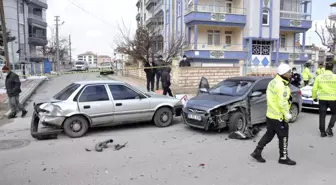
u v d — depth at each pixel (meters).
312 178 4.74
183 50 29.05
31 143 6.96
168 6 36.50
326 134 7.47
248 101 7.71
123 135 7.70
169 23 36.16
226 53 29.89
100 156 5.92
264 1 30.39
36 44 51.59
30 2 49.22
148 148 6.45
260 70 22.73
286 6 33.31
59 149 6.46
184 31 31.62
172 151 6.22
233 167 5.24
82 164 5.46
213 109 7.54
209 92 8.80
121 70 39.09
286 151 5.39
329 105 7.38
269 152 6.11
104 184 4.55
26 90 17.52
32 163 5.55
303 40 33.94
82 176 4.88
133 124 9.09
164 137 7.44
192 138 7.32
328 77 7.29
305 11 34.12
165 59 27.72
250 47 30.33
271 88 5.35
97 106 7.76
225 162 5.51
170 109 8.80
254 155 5.55
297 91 9.39
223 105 7.59
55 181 4.70
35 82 22.64
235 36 31.84
